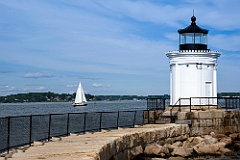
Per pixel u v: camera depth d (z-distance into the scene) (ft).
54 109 368.68
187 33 105.81
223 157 71.77
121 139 57.11
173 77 106.32
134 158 63.10
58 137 64.34
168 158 67.41
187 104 103.35
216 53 104.32
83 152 43.45
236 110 94.38
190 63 103.24
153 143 71.15
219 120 91.86
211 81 104.78
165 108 102.12
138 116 163.22
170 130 79.36
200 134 89.76
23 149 48.65
